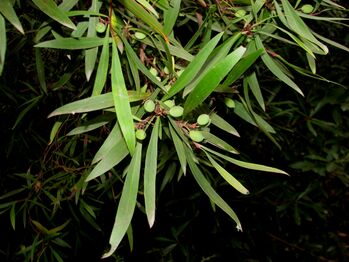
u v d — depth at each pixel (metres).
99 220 0.96
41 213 0.80
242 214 1.17
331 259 1.38
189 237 1.12
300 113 0.98
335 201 1.40
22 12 0.52
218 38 0.26
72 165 0.65
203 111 0.32
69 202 0.67
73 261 1.04
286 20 0.32
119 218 0.26
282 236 1.36
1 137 0.75
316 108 0.99
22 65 0.67
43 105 0.72
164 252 1.08
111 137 0.28
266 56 0.33
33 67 0.68
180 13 0.42
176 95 0.30
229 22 0.37
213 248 1.16
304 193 1.09
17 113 0.73
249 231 1.18
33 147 0.78
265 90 0.94
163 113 0.28
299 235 1.36
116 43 0.29
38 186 0.62
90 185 0.76
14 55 0.63
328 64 1.01
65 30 0.44
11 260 0.85
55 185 0.63
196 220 1.12
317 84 0.99
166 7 0.30
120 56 0.35
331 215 1.37
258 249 1.28
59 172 0.63
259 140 1.12
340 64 1.02
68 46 0.27
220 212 1.11
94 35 0.30
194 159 0.30
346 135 1.03
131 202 0.27
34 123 0.74
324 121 1.04
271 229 1.33
